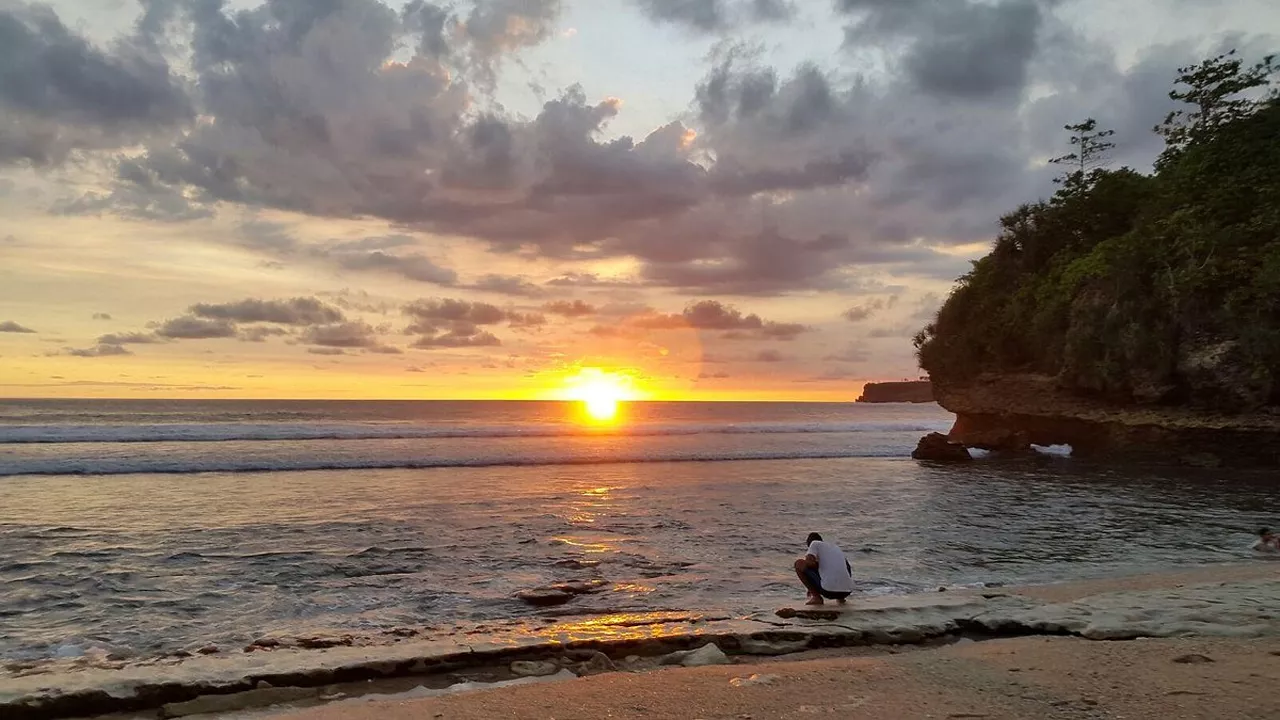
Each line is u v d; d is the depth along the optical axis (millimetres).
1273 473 29719
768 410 140250
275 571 11883
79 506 18734
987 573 12234
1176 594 9047
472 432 49250
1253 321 30531
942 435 38625
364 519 17016
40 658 7656
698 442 47250
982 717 4934
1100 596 9148
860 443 48906
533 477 27281
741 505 20312
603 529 16188
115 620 9227
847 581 9359
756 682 5934
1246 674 5637
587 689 5828
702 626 8086
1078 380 37844
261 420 62656
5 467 26188
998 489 24797
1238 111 42031
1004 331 44594
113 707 5703
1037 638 7488
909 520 18000
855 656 7297
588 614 9500
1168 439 33719
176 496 20750
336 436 43594
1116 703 5070
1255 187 34406
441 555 13250
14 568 11898
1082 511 19719
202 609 9766
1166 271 34125
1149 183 44938
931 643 7801
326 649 7148
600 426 61312
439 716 5254
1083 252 44062
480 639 7531
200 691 5938
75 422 55844
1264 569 11844
